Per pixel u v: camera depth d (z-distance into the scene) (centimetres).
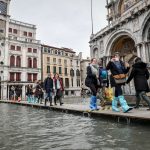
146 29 2358
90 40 3531
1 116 1092
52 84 1536
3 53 4747
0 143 495
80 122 804
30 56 5188
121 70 866
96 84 1023
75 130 643
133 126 670
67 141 504
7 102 2859
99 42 3294
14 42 4931
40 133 609
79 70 6316
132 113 800
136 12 2427
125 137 525
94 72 998
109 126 690
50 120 897
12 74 4856
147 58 2350
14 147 459
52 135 578
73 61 6197
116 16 3288
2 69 4691
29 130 661
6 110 1518
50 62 5612
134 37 2519
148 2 2255
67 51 6069
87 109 1088
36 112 1309
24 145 475
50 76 1560
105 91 1180
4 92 4609
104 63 3116
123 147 437
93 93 993
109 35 2998
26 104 2044
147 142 467
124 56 2948
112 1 3381
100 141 495
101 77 1105
